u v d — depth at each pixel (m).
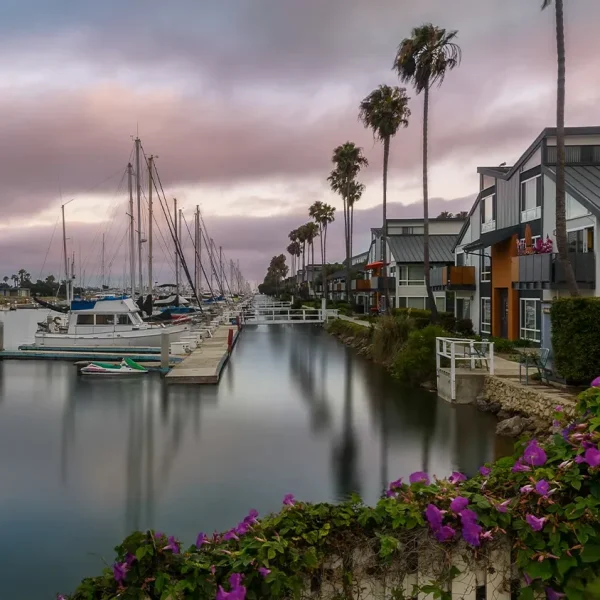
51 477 11.11
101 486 10.57
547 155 23.70
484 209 32.00
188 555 2.93
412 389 20.53
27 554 7.80
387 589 3.05
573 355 13.80
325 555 3.03
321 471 11.33
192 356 28.66
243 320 53.50
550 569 2.84
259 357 30.94
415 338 21.64
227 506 9.50
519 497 3.11
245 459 12.22
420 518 3.02
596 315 13.64
